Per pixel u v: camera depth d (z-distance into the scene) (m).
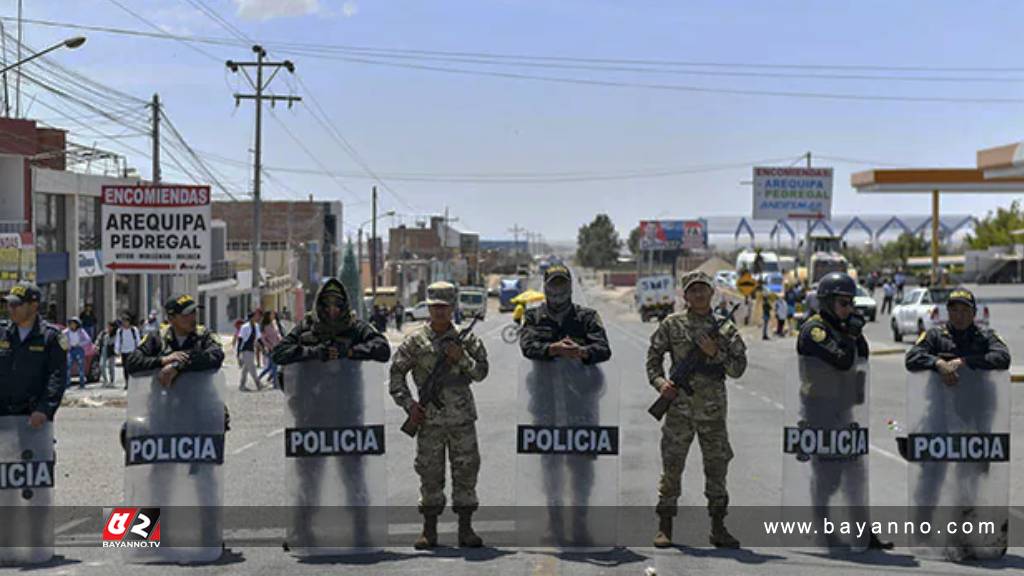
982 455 7.98
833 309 8.02
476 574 7.33
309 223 82.69
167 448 7.85
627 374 26.47
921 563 7.77
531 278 122.25
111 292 41.22
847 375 8.05
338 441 7.95
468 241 173.12
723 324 7.91
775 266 77.69
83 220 39.03
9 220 32.69
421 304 78.62
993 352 8.02
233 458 13.38
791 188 64.81
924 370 8.03
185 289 49.75
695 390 7.91
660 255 104.31
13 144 32.66
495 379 25.61
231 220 80.88
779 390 22.12
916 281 91.12
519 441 8.04
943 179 59.22
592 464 8.02
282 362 7.88
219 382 7.95
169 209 26.02
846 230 144.25
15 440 7.80
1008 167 41.84
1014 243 100.56
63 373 7.93
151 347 7.93
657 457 12.90
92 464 13.11
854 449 8.09
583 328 8.03
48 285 36.28
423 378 7.94
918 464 8.02
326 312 7.88
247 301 64.19
